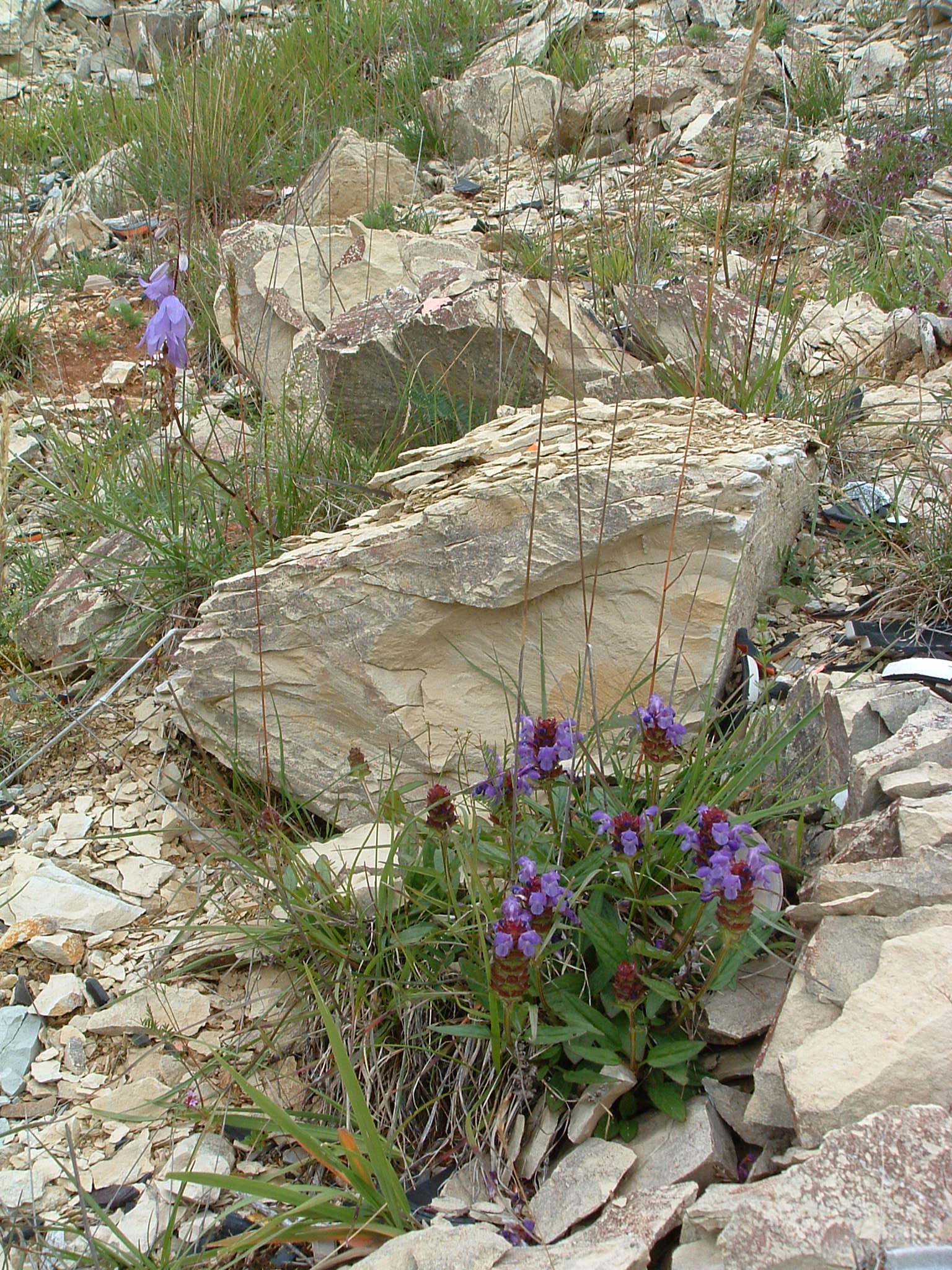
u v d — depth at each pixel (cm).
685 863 60
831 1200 45
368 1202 54
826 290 135
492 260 139
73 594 91
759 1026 56
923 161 165
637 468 72
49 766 83
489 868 63
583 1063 57
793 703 72
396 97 201
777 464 78
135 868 75
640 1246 47
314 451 100
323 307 118
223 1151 60
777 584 85
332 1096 62
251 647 76
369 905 65
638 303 108
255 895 71
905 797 58
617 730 72
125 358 136
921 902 54
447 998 62
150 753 83
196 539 92
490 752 72
